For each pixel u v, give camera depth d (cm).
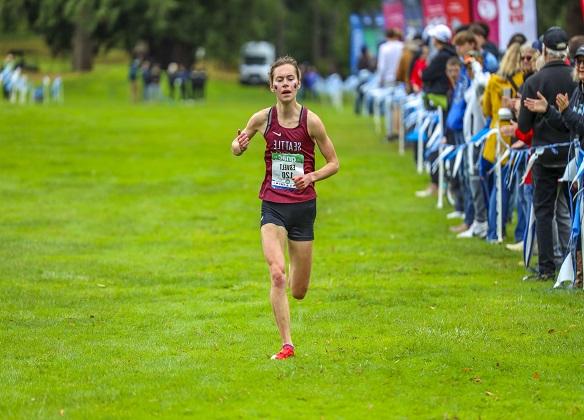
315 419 1739
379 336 2225
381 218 3881
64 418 1745
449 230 3575
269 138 2033
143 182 5019
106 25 14800
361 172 5147
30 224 3894
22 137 6831
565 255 2739
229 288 2805
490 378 1931
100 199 4531
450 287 2719
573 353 2075
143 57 14050
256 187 4856
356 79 10406
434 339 2183
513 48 3131
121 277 2952
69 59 17275
